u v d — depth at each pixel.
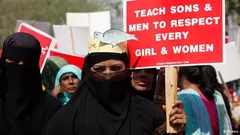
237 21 23.36
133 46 6.25
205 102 7.71
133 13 6.29
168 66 6.12
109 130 5.54
